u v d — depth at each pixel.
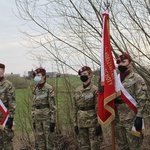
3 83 8.12
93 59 8.37
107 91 6.36
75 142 8.94
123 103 6.38
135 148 6.30
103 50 6.51
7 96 8.10
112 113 6.38
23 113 9.76
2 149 8.09
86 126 7.14
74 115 7.41
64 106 9.45
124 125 6.38
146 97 6.29
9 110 8.07
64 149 8.96
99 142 7.16
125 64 6.37
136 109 6.32
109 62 6.46
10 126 8.04
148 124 8.65
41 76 8.00
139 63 8.15
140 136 6.32
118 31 8.09
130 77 6.37
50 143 8.03
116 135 6.55
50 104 8.00
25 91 9.83
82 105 7.19
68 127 9.38
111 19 8.02
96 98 7.07
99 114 6.54
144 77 8.12
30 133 9.69
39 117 8.05
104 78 6.43
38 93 8.09
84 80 7.14
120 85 6.39
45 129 8.01
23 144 9.51
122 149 6.50
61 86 9.52
